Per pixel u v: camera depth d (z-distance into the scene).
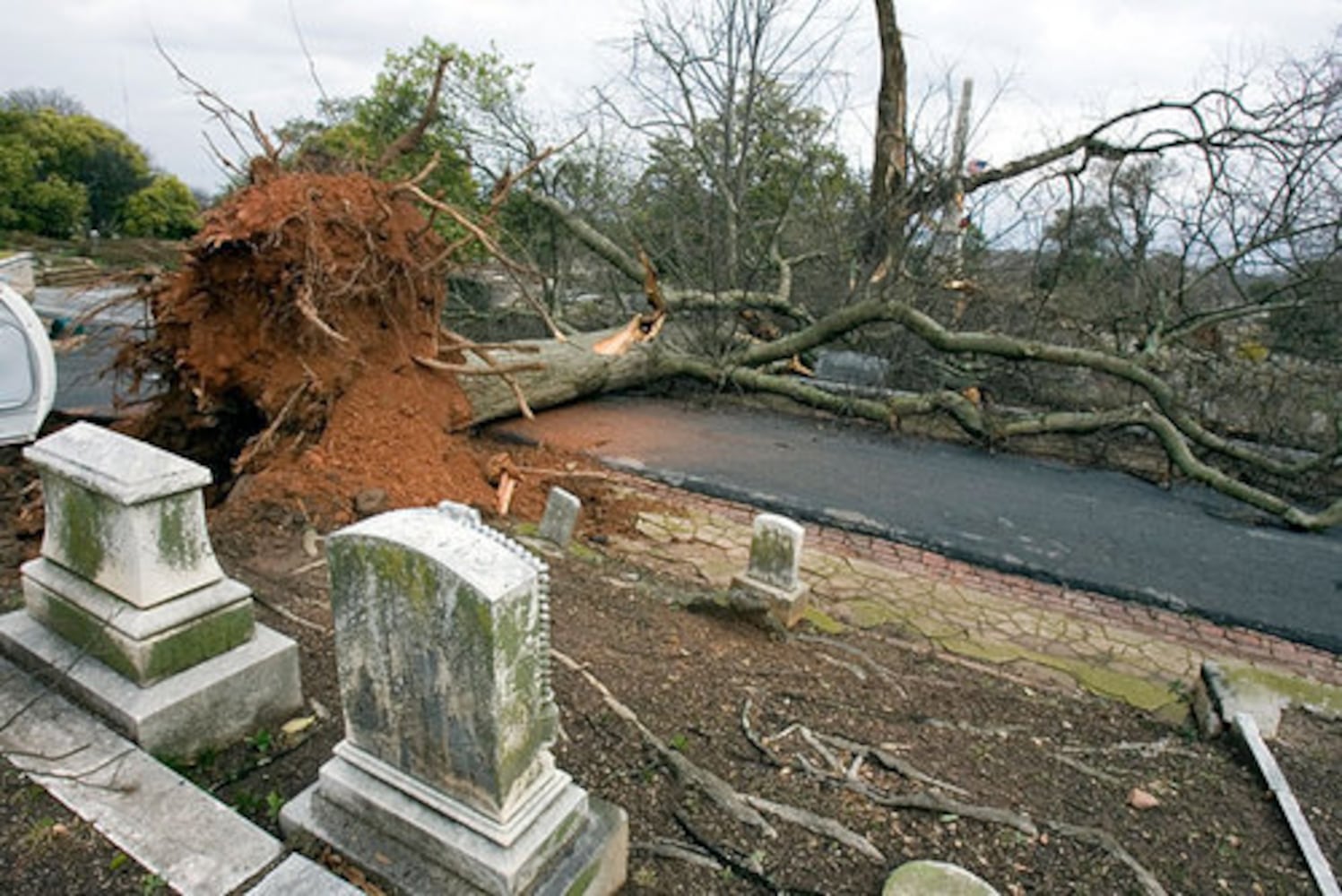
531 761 2.15
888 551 6.37
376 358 6.37
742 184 11.17
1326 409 8.98
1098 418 8.52
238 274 5.62
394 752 2.22
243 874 2.24
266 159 6.17
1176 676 4.80
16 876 2.19
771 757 3.29
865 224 10.92
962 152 9.98
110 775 2.54
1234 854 2.99
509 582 1.94
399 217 6.52
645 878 2.57
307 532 5.01
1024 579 6.04
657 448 8.39
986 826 2.99
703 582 5.51
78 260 11.37
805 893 2.59
